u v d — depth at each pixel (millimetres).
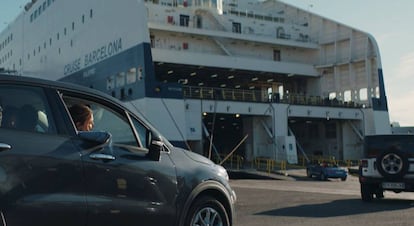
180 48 35750
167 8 35594
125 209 4516
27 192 3822
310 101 38875
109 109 4887
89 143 4367
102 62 36062
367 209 11266
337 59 41031
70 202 4082
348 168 34781
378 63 39250
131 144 4887
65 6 43406
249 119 37938
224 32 36281
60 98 4414
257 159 35969
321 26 42062
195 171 5344
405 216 9992
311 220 9414
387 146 12773
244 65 37062
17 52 56938
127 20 32812
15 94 4098
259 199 13961
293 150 35625
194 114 32312
